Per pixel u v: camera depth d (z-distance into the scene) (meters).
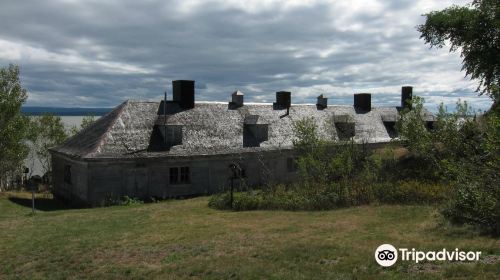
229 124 33.78
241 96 36.59
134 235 14.50
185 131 31.05
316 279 9.07
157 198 27.91
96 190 25.91
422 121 19.05
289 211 18.34
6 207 24.47
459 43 35.88
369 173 19.97
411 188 17.75
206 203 22.61
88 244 13.46
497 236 11.19
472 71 34.03
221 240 13.05
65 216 19.64
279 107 39.12
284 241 12.33
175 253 11.95
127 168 26.94
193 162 29.50
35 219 19.03
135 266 11.11
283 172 34.25
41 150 42.69
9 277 10.95
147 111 31.05
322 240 12.15
